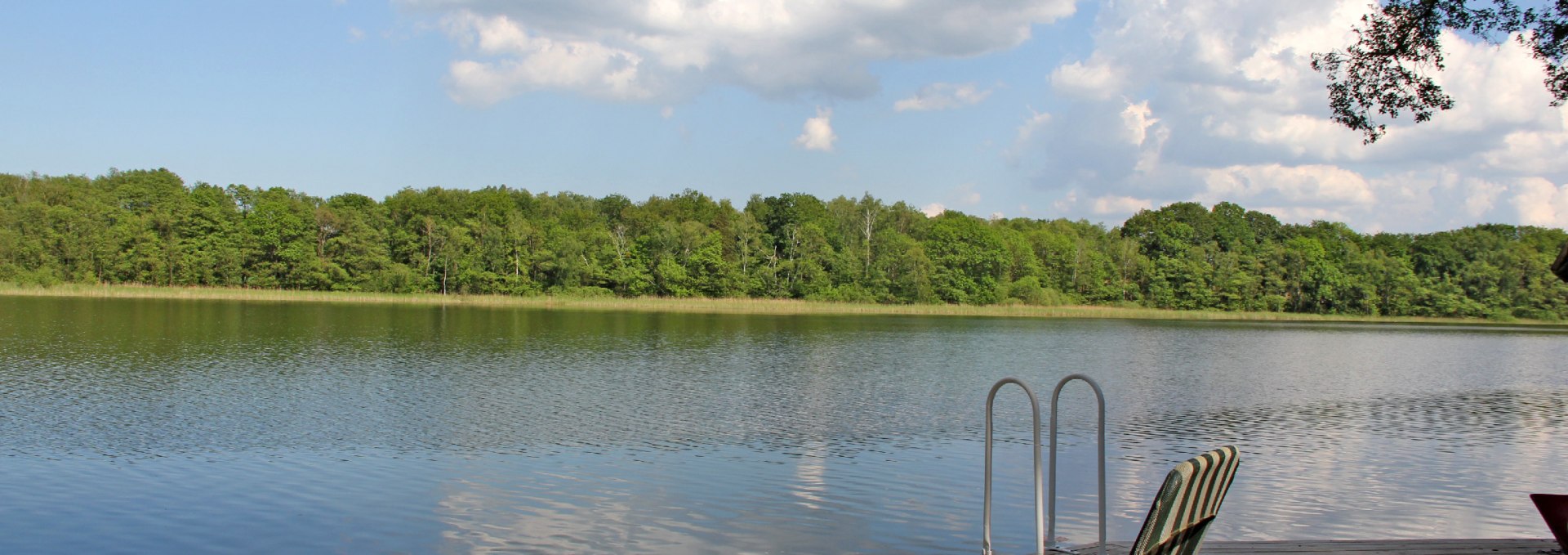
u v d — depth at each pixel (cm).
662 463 1966
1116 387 3678
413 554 1339
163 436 2177
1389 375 4338
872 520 1532
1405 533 1505
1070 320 10106
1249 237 16112
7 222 10394
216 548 1359
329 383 3180
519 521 1509
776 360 4341
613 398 2955
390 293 11044
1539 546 1039
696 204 15200
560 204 16375
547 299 10975
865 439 2297
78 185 12719
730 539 1429
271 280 11069
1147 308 13262
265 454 2011
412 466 1911
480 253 11531
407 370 3603
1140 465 2022
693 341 5412
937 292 12575
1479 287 13150
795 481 1811
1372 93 1667
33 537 1396
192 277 10762
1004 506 1628
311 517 1520
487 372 3603
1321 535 1494
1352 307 13138
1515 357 5612
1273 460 2105
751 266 12444
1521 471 2017
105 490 1667
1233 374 4269
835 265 12581
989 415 1007
